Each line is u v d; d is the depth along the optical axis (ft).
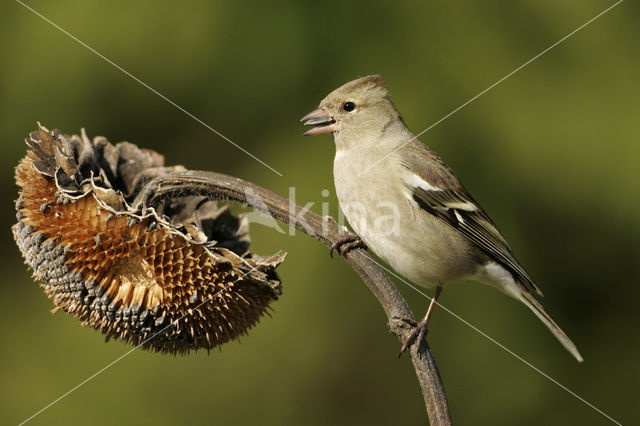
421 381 16.92
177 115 37.11
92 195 16.55
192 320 16.99
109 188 17.13
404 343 17.24
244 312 17.54
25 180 16.89
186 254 16.79
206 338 17.51
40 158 16.97
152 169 18.37
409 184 24.04
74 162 16.94
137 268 16.67
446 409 16.58
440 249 24.16
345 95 25.29
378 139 25.04
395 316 17.40
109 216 16.42
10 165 36.22
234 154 36.86
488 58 36.29
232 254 16.81
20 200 16.78
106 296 16.44
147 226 16.63
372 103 25.16
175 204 18.15
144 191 17.20
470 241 24.40
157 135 37.17
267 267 17.03
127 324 16.65
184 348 17.58
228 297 17.04
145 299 16.62
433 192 24.11
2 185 36.11
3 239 35.94
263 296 17.71
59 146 17.21
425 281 24.90
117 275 16.71
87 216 16.53
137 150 18.56
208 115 37.14
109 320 16.72
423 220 24.08
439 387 16.79
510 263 24.88
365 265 18.21
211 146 36.96
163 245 16.58
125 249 16.58
